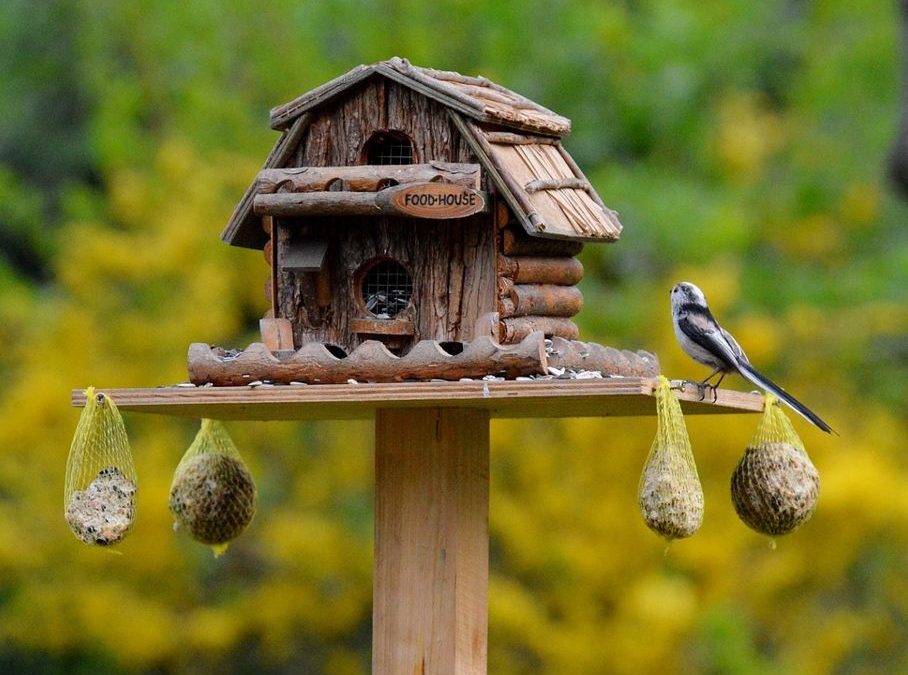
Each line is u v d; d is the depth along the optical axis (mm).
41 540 15586
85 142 21672
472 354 7117
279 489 15922
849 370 16078
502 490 14688
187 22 18422
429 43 17953
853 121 19031
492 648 14391
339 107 7898
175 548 15586
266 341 7781
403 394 6984
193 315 15664
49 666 16922
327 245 7840
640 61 18969
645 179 17500
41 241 19859
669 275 15570
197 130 17328
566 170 8156
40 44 21938
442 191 7398
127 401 7441
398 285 7926
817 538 14180
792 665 13883
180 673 16344
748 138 18500
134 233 16578
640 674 13711
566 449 14633
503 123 7773
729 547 14008
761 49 20125
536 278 7766
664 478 7023
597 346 7762
